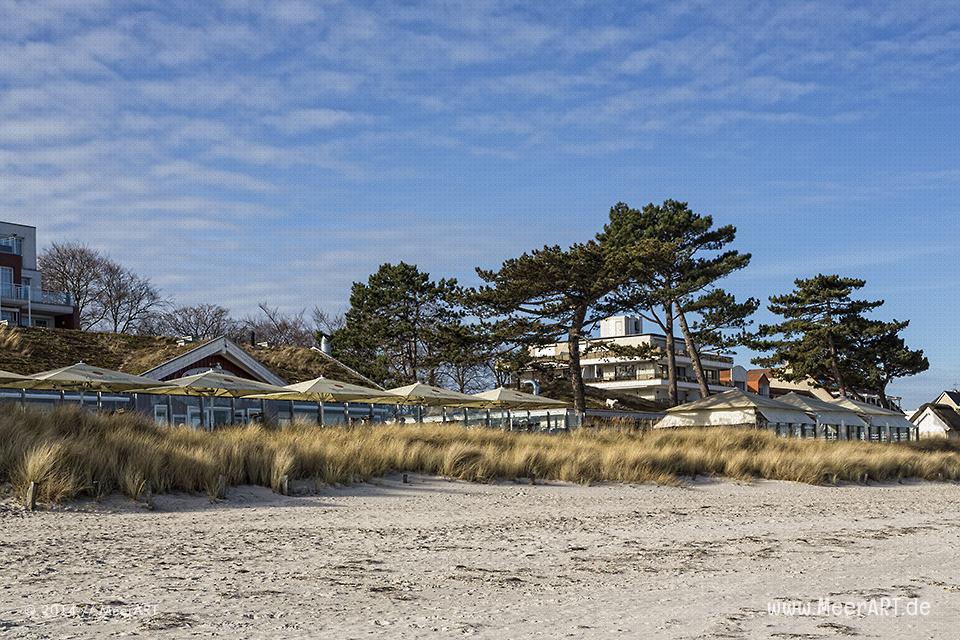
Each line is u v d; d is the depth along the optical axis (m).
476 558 12.73
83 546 12.30
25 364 35.91
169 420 34.94
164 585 10.00
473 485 21.94
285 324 87.31
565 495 21.50
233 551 12.41
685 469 27.00
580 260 45.22
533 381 57.34
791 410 46.91
